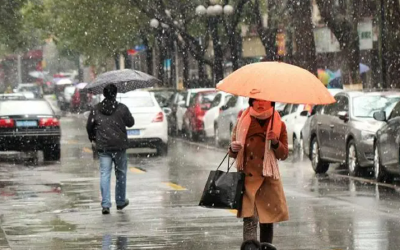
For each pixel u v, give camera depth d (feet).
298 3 208.03
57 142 149.69
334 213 80.64
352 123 115.55
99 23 323.16
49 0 339.36
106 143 83.66
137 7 284.82
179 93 235.81
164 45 340.59
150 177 117.91
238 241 67.00
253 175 56.13
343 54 198.80
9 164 143.13
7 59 609.42
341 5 228.43
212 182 55.72
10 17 302.45
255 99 56.29
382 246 64.13
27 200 94.38
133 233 71.56
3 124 147.54
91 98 321.11
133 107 159.63
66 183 111.75
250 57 330.95
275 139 55.67
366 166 113.70
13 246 66.28
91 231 73.00
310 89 52.37
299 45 208.74
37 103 151.33
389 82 165.78
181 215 81.10
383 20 165.89
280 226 73.56
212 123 196.65
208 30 300.20
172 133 229.66
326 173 122.62
